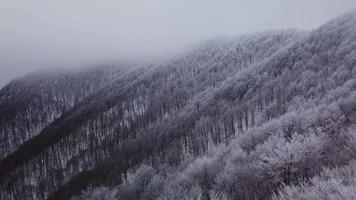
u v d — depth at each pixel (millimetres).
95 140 143125
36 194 118000
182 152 56719
